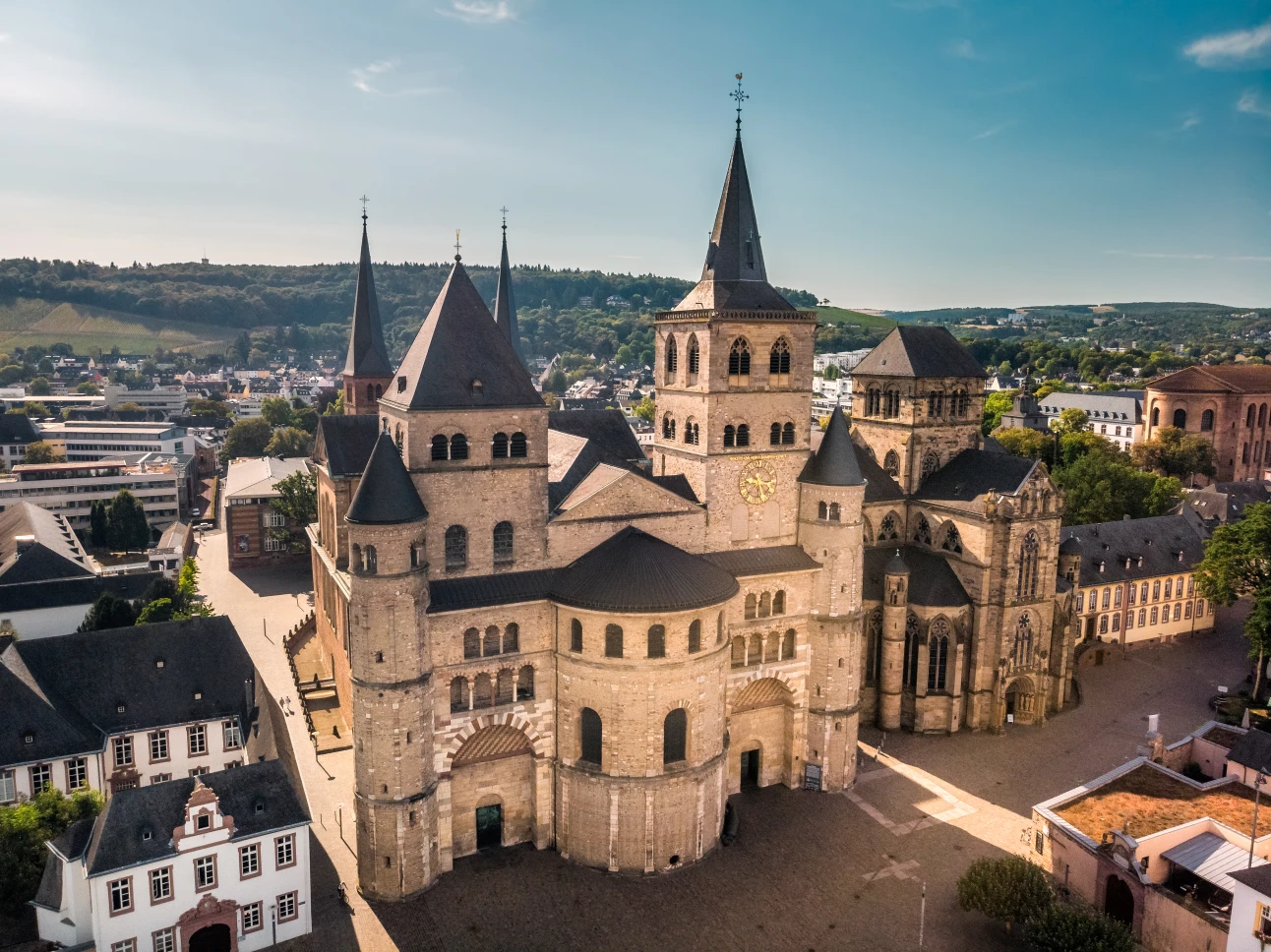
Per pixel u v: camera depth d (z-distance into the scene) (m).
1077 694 105.38
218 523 199.12
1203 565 113.19
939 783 84.75
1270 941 52.06
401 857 66.31
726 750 76.75
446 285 73.12
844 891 68.25
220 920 59.75
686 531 79.44
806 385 83.75
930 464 103.75
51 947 59.53
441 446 69.12
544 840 73.56
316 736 92.69
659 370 87.38
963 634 93.75
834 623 81.75
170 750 81.75
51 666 80.81
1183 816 68.00
